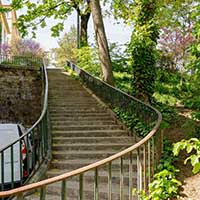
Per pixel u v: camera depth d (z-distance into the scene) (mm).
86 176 6969
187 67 6723
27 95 20047
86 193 6395
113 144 9164
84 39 25359
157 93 14750
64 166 7863
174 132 9906
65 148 8969
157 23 13656
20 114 20016
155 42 13406
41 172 7316
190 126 8125
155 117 8719
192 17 6621
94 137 9836
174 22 13922
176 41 17203
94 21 16031
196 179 6520
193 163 4633
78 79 19109
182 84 15289
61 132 10055
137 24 13312
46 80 13422
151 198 5668
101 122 11430
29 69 20031
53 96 15219
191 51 6477
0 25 34438
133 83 13367
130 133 10156
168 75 16781
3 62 22078
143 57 13250
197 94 8078
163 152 7555
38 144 7711
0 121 19906
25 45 26391
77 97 15117
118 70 20172
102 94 14242
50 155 8172
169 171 6402
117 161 7602
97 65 20859
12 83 20031
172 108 12750
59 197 6348
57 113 12422
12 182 6582
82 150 8969
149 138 5719
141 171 5582
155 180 5891
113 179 6984
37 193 6074
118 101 12055
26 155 7566
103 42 15773
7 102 19984
